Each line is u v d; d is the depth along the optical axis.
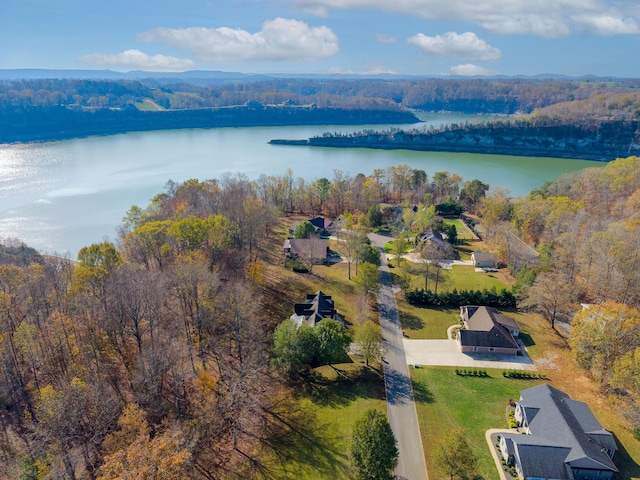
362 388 69.38
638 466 54.53
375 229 153.25
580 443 52.97
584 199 150.00
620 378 62.56
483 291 97.19
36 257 104.75
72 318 68.62
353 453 49.50
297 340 70.31
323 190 175.88
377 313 93.81
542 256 110.44
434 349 80.56
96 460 51.22
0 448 54.25
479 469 53.78
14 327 67.88
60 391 54.34
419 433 60.12
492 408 65.25
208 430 58.94
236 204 122.25
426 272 103.81
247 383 69.00
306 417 63.25
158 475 38.91
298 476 53.41
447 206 172.00
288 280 106.69
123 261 91.94
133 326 73.38
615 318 69.12
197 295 74.94
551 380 71.94
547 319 90.38
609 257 92.25
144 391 61.84
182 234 92.00
